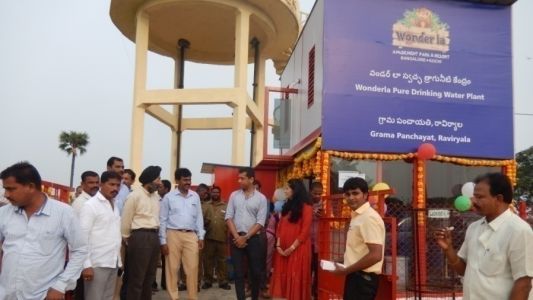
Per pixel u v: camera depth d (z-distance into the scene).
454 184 9.75
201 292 10.02
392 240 5.89
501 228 3.50
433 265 7.68
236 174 13.73
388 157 9.37
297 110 12.45
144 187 7.37
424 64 9.70
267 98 13.12
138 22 17.91
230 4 17.36
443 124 9.63
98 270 6.03
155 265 7.45
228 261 11.11
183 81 21.39
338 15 9.55
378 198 6.63
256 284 7.96
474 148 9.68
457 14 9.95
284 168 13.44
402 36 9.70
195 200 8.29
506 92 9.92
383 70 9.56
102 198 6.16
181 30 20.03
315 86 10.23
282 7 17.89
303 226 7.32
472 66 9.87
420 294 6.93
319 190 8.73
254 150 20.31
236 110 16.97
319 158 9.18
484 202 3.59
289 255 7.38
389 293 5.91
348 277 4.94
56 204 4.35
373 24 9.64
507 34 10.08
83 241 4.43
